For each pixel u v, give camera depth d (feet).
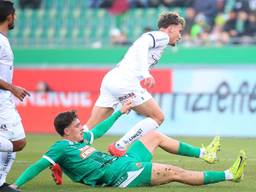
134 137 93.04
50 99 192.65
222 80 181.68
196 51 191.83
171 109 184.44
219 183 87.56
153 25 228.22
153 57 98.89
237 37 210.38
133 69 98.12
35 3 242.17
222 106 181.16
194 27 210.59
